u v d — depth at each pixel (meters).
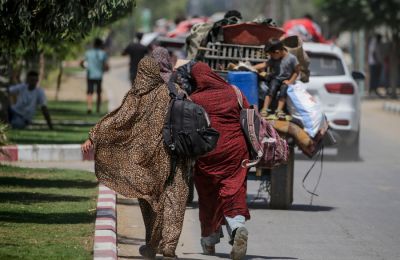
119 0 25.72
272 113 30.00
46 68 66.44
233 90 21.92
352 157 43.91
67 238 22.03
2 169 34.53
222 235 22.52
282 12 161.12
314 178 37.09
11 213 25.27
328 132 29.72
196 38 31.23
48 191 29.58
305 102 29.09
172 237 20.20
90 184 31.45
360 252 23.11
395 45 81.25
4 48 29.73
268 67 30.38
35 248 20.64
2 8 25.33
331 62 43.28
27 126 50.28
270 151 22.77
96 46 62.12
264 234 25.30
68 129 50.34
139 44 61.91
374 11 81.06
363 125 61.94
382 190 34.06
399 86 93.88
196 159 21.20
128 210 28.33
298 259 22.14
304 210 29.34
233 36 31.27
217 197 21.78
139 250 21.23
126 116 20.42
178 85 21.53
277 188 29.06
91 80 62.00
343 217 28.22
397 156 45.41
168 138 20.27
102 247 20.77
